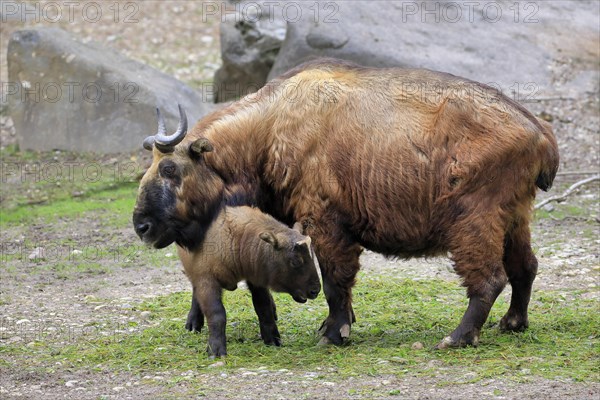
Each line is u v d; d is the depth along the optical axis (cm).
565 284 2989
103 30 7100
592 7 5941
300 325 2639
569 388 1989
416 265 3347
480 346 2330
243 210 2336
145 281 3231
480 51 5466
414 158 2300
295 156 2352
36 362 2336
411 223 2331
